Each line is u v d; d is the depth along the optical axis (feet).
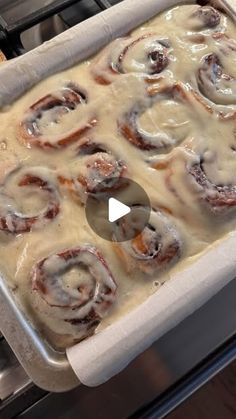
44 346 1.31
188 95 1.49
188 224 1.40
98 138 1.45
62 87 1.52
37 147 1.45
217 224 1.41
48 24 1.90
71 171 1.42
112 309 1.33
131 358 1.29
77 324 1.32
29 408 1.47
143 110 1.49
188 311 1.32
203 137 1.46
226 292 1.55
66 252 1.34
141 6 1.60
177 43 1.57
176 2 1.64
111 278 1.34
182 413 2.14
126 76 1.51
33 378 1.30
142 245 1.36
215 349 1.66
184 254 1.38
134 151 1.45
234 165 1.45
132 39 1.58
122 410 1.63
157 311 1.30
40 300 1.32
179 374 1.65
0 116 1.51
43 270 1.33
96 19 1.58
